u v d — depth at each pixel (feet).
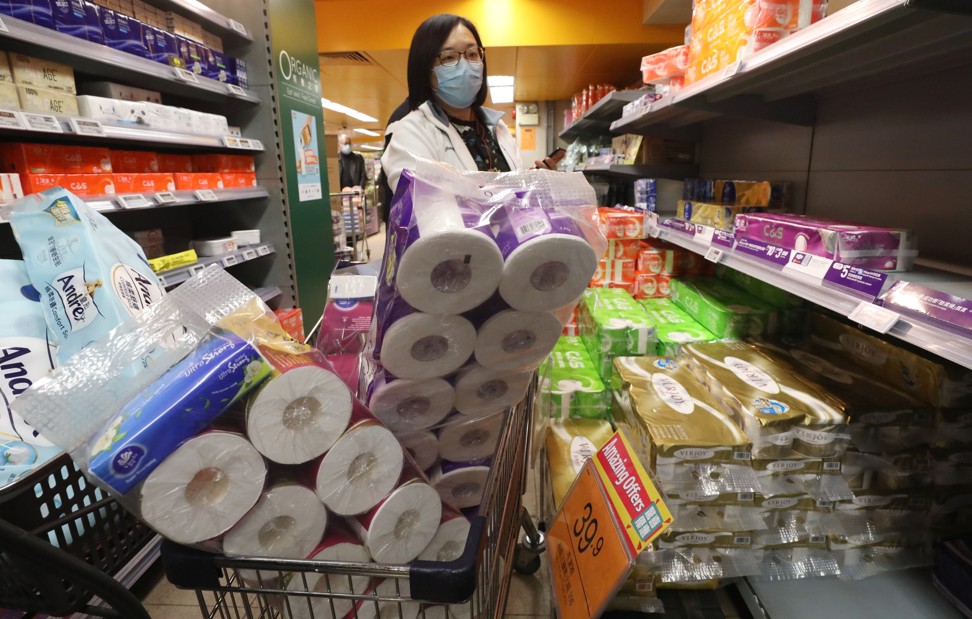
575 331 8.27
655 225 8.09
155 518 1.76
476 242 2.06
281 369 1.92
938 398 4.05
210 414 1.80
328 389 1.99
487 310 2.43
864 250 3.71
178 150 10.01
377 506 2.15
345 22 17.75
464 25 6.05
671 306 7.65
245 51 9.96
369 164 38.81
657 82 8.27
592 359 7.16
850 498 4.19
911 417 4.09
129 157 7.55
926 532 4.37
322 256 12.39
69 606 2.29
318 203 12.14
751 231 5.07
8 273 3.53
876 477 4.20
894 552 4.41
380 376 2.54
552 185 2.55
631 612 4.46
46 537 2.46
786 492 4.19
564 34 16.92
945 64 4.40
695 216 7.00
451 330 2.31
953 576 4.10
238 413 1.90
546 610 4.87
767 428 4.01
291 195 10.79
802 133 6.82
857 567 4.40
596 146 17.80
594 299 7.64
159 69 7.38
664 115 8.71
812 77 5.23
